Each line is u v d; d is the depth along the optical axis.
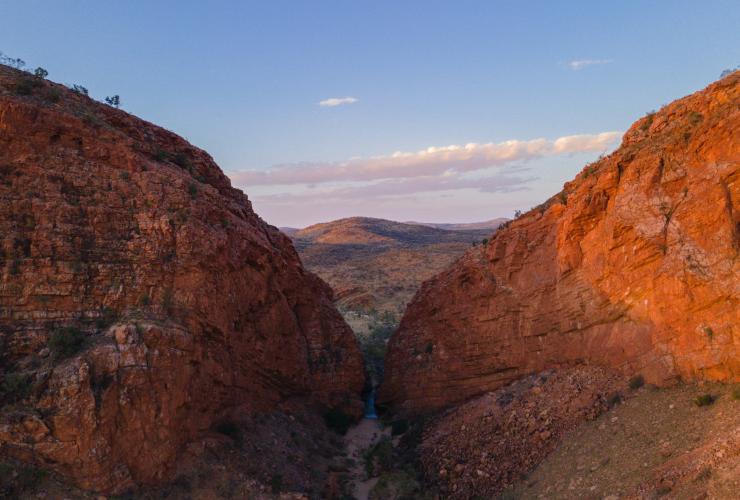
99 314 24.33
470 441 31.61
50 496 20.02
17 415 20.69
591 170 35.28
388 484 30.88
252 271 33.62
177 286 26.61
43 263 23.89
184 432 25.53
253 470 27.47
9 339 22.44
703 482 17.78
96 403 21.52
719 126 26.31
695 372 24.72
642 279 28.31
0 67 27.67
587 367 30.48
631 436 23.95
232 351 30.94
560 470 25.02
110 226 26.03
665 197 28.25
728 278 24.19
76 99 29.94
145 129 33.75
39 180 25.17
